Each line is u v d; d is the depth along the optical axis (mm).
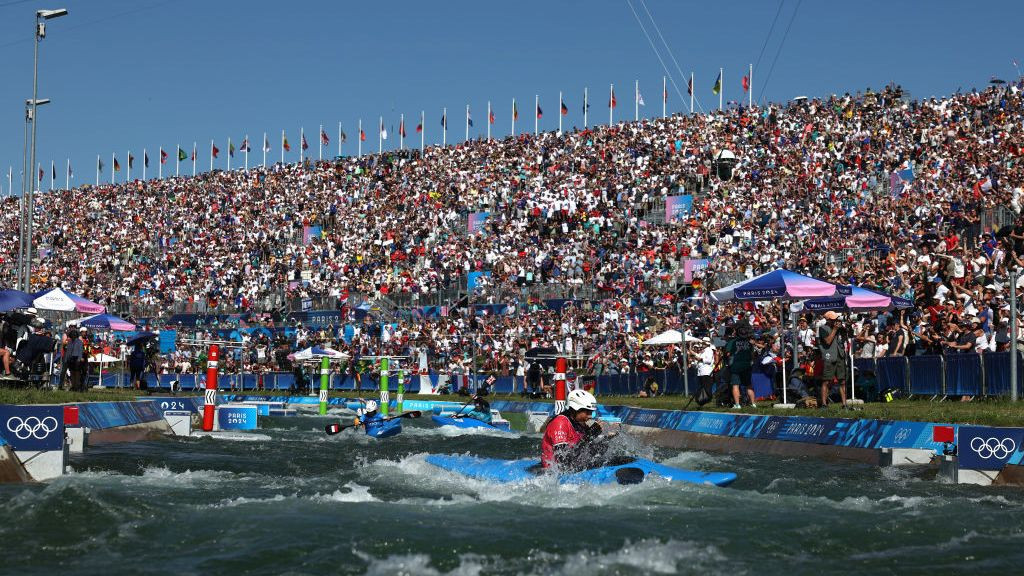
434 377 45156
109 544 9211
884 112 53406
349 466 16266
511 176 64188
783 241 43719
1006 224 34344
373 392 45906
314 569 8250
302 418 33906
